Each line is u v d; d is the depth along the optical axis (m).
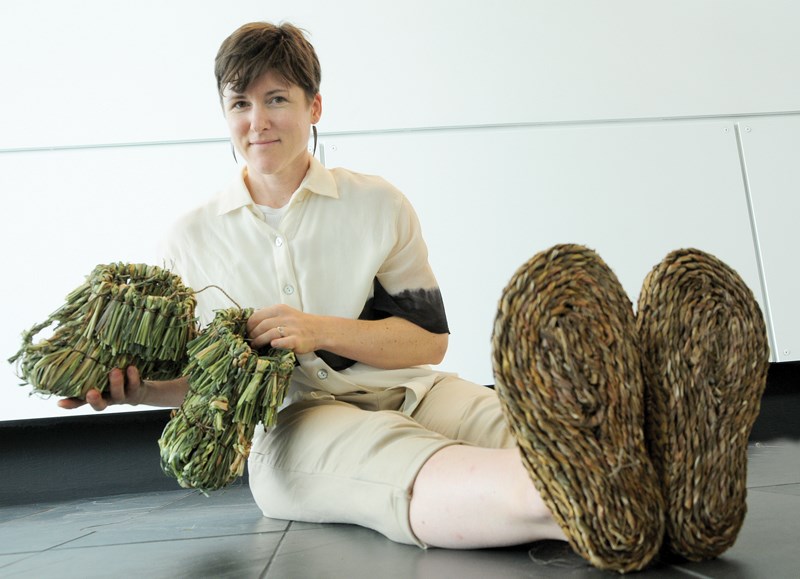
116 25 2.83
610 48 2.94
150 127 2.81
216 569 0.91
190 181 2.81
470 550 0.90
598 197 2.87
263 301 1.36
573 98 2.92
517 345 0.72
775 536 0.87
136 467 2.57
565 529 0.74
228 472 1.08
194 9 2.86
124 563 1.01
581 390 0.71
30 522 1.77
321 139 2.86
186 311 1.19
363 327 1.30
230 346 1.10
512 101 2.90
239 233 1.38
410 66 2.90
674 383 0.76
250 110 1.30
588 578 0.73
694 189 2.89
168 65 2.84
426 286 1.41
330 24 2.89
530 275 0.73
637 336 0.77
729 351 0.75
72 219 2.75
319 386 1.29
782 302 2.87
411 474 0.94
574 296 0.73
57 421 2.58
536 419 0.71
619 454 0.72
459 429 1.22
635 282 2.85
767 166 2.93
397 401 1.33
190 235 1.39
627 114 2.93
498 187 2.85
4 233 2.72
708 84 2.96
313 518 1.18
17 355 1.18
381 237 1.37
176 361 1.21
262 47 1.28
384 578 0.79
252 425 1.09
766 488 1.30
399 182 2.85
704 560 0.78
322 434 1.12
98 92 2.80
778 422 2.80
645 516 0.73
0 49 2.79
